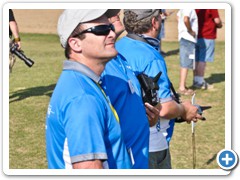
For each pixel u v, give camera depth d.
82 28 3.71
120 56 4.69
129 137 4.21
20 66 16.53
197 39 14.04
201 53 14.05
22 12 26.75
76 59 3.79
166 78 5.37
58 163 3.76
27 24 24.69
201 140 9.91
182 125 10.76
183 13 13.35
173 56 18.91
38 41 21.81
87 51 3.74
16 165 8.48
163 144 5.61
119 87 4.22
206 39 13.98
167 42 21.62
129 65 5.00
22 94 13.02
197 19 13.69
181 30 13.51
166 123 5.60
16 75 15.27
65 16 3.77
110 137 3.71
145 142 4.33
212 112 11.81
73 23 3.71
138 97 4.40
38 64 17.02
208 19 13.88
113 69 4.28
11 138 9.78
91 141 3.52
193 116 5.80
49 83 14.33
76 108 3.56
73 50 3.78
